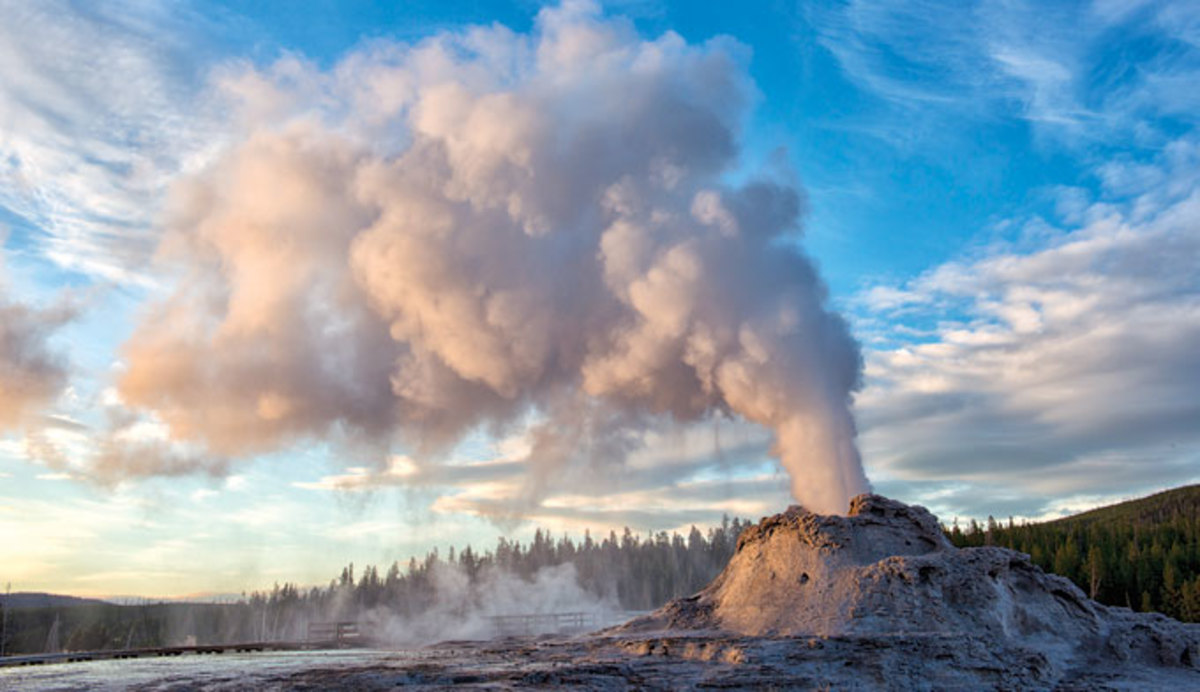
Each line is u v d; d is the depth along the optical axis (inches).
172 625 7258.9
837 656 1863.9
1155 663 2284.7
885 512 2640.3
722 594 2741.1
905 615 2126.0
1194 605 4074.8
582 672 1835.6
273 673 2003.0
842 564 2423.7
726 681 1734.7
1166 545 5383.9
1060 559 4913.9
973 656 1918.1
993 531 6028.5
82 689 1788.9
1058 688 1946.4
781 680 1743.4
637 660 2042.3
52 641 6299.2
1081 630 2374.5
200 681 1884.8
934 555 2331.4
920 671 1835.6
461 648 3058.6
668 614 2760.8
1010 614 2272.4
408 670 1964.8
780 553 2608.3
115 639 6584.6
